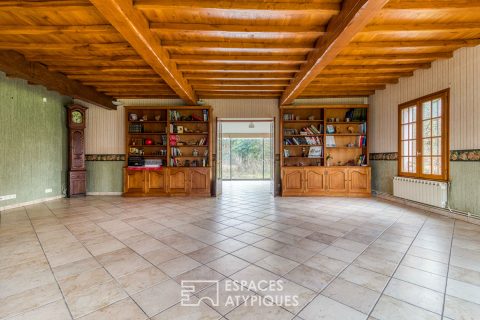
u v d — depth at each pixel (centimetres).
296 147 662
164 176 627
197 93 620
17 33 314
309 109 660
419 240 302
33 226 364
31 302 178
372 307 172
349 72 477
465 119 385
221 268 231
